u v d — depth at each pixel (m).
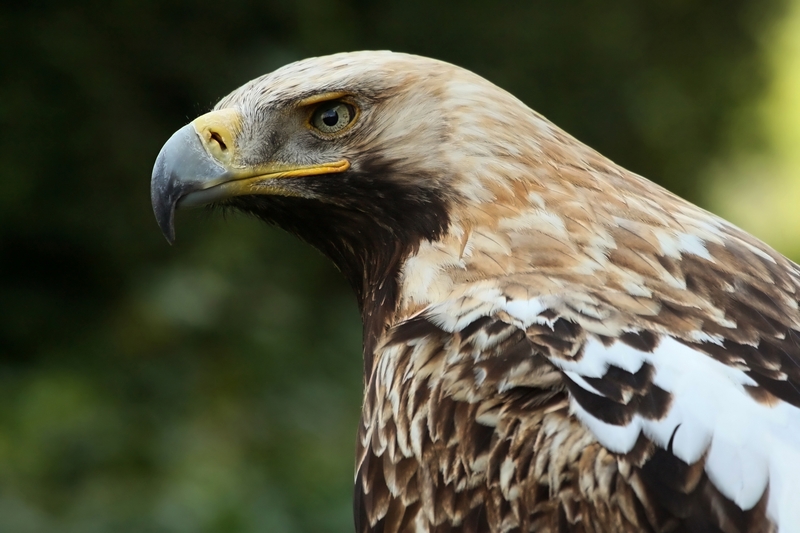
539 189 5.45
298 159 6.01
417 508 4.93
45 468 12.12
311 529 11.63
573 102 21.00
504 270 5.30
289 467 12.57
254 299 14.96
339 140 5.94
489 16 19.86
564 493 4.50
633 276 5.11
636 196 5.51
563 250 5.26
